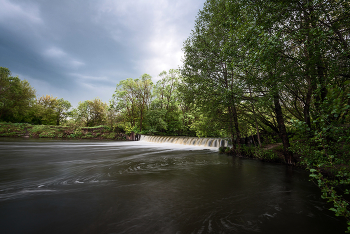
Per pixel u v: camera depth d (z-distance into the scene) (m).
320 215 4.18
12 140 26.33
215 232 3.36
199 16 12.73
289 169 9.21
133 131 37.88
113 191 5.43
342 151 4.58
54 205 4.36
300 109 10.38
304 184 6.64
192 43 13.17
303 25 5.11
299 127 2.83
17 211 4.00
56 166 8.86
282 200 5.05
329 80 4.61
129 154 14.34
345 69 4.75
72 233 3.20
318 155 3.38
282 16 5.05
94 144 24.98
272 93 7.39
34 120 46.81
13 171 7.66
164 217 3.90
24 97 41.28
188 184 6.39
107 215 3.91
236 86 9.73
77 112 50.81
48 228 3.34
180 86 13.69
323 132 2.93
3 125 35.66
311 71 5.29
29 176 6.89
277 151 12.84
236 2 7.01
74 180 6.47
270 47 4.28
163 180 6.77
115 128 42.03
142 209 4.26
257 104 9.44
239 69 8.15
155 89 37.62
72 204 4.43
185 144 24.52
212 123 13.70
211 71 12.29
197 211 4.25
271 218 3.99
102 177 6.98
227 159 12.38
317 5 4.64
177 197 5.11
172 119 37.09
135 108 39.06
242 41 5.40
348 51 4.43
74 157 12.08
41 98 53.66
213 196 5.28
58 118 55.88
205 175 7.79
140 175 7.45
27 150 15.45
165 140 28.11
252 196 5.35
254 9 6.12
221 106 12.73
